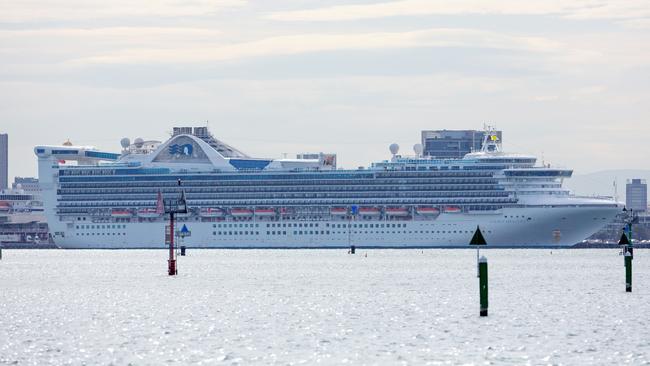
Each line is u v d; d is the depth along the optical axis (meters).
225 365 169.00
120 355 177.88
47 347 186.25
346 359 173.50
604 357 173.62
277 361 172.00
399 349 182.88
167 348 184.75
